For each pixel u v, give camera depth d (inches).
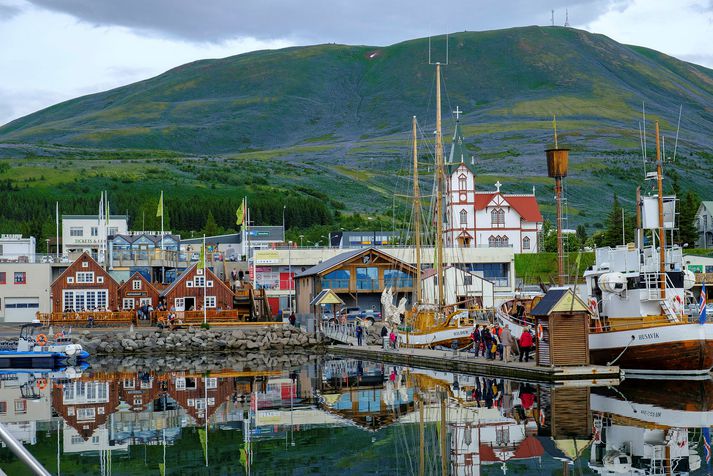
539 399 2507.4
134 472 1774.1
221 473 1754.4
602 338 3051.2
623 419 2172.7
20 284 5935.0
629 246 3193.9
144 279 5959.6
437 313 4340.6
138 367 4020.7
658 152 3095.5
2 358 4210.1
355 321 5231.3
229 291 5861.2
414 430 2132.1
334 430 2167.8
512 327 3533.5
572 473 1672.0
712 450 1830.7
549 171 3395.7
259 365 3993.6
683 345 2883.9
